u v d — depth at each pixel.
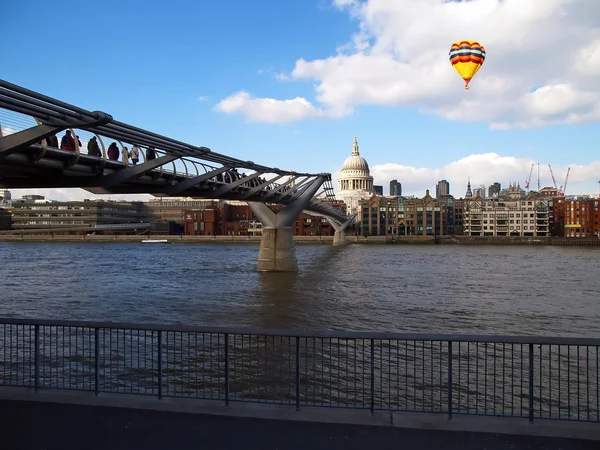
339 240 173.25
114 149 30.84
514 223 197.50
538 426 7.94
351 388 18.77
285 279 58.34
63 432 7.71
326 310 37.03
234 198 55.12
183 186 40.16
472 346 24.62
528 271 69.69
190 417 8.27
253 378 19.55
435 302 40.84
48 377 19.72
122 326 9.20
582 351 23.95
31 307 39.00
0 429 7.82
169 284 53.34
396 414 8.40
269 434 7.64
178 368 20.89
